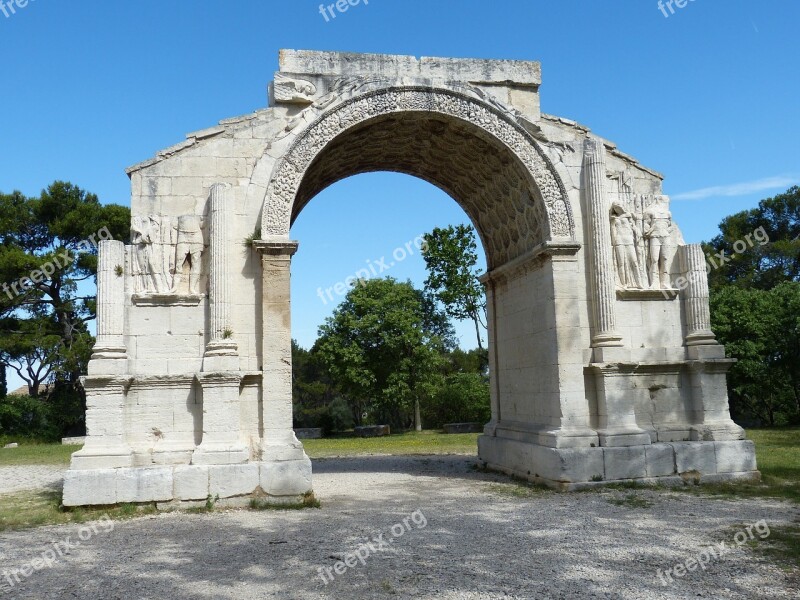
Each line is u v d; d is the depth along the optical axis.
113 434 15.38
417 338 47.59
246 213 16.78
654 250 18.53
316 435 48.06
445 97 17.80
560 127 18.83
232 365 15.73
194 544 11.52
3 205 44.47
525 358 19.64
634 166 19.05
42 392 51.78
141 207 16.56
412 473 21.23
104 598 8.62
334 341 47.91
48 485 19.94
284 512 14.57
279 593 8.64
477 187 21.08
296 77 17.52
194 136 16.92
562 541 11.30
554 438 17.05
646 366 18.02
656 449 17.12
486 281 22.38
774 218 60.69
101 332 15.72
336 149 18.42
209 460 15.23
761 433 34.31
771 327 41.03
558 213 17.97
